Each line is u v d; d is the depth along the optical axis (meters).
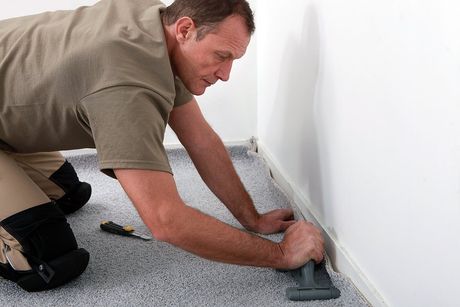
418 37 0.72
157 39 0.93
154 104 0.91
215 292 1.10
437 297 0.76
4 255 1.12
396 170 0.84
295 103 1.41
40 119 1.01
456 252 0.70
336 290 1.05
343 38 1.00
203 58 0.97
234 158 1.93
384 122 0.86
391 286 0.92
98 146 0.89
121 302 1.08
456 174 0.67
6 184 1.10
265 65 1.75
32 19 1.08
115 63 0.89
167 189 0.92
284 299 1.06
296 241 1.11
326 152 1.18
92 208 1.55
